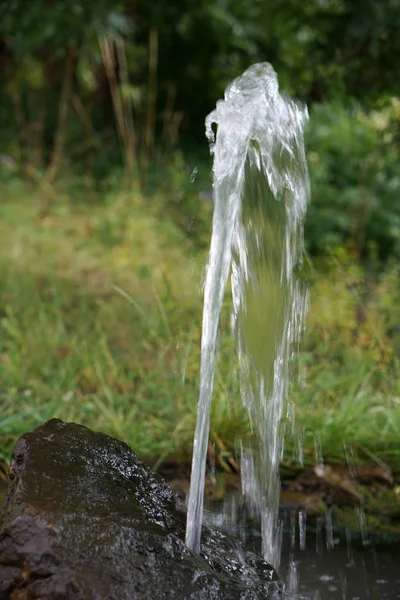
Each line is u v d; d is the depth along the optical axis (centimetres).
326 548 520
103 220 1248
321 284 937
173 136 1588
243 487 588
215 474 612
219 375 655
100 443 441
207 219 1125
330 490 600
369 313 863
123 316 901
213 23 1548
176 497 438
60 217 1305
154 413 684
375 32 955
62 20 1173
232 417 646
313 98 1064
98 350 785
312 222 1276
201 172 1527
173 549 375
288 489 605
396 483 621
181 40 1661
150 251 1134
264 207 476
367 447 646
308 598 451
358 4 955
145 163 1448
